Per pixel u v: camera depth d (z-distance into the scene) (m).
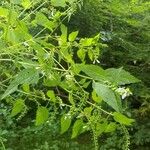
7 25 0.63
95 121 0.63
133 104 3.19
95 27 2.94
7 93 0.53
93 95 0.62
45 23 0.70
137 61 3.18
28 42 0.62
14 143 3.12
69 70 0.61
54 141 3.17
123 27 3.04
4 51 0.65
